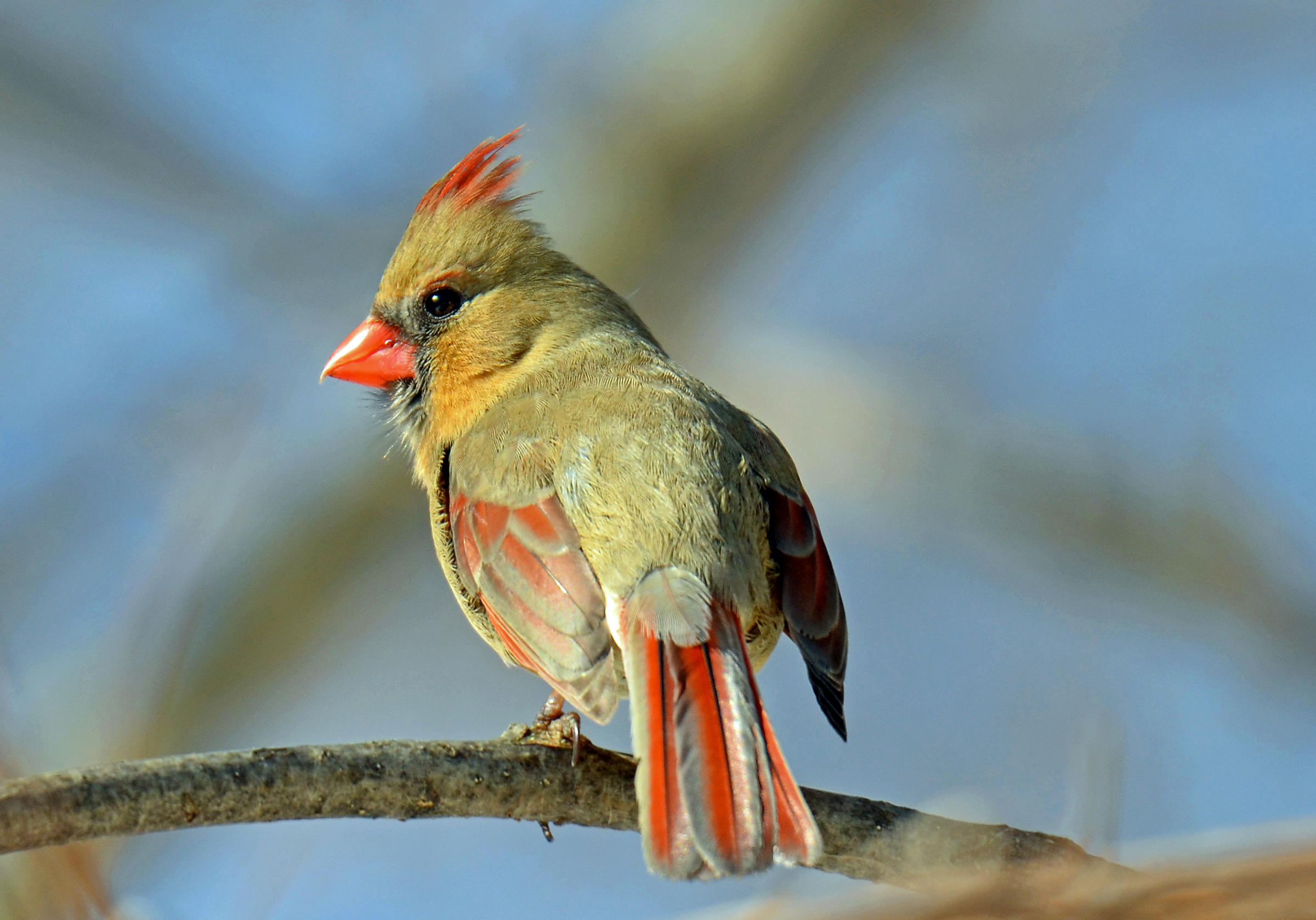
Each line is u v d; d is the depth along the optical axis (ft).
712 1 41.96
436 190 26.27
